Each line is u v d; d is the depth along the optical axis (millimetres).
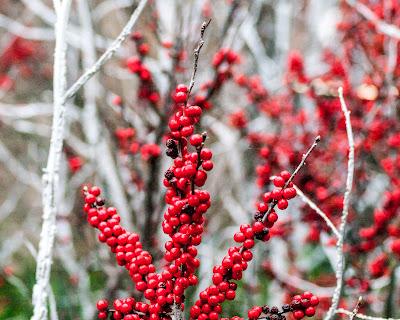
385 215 1177
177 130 789
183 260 797
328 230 1253
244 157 1700
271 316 812
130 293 1242
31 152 1995
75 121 1859
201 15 1364
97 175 1498
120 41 850
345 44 1562
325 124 1345
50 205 817
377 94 1329
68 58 1688
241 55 1892
